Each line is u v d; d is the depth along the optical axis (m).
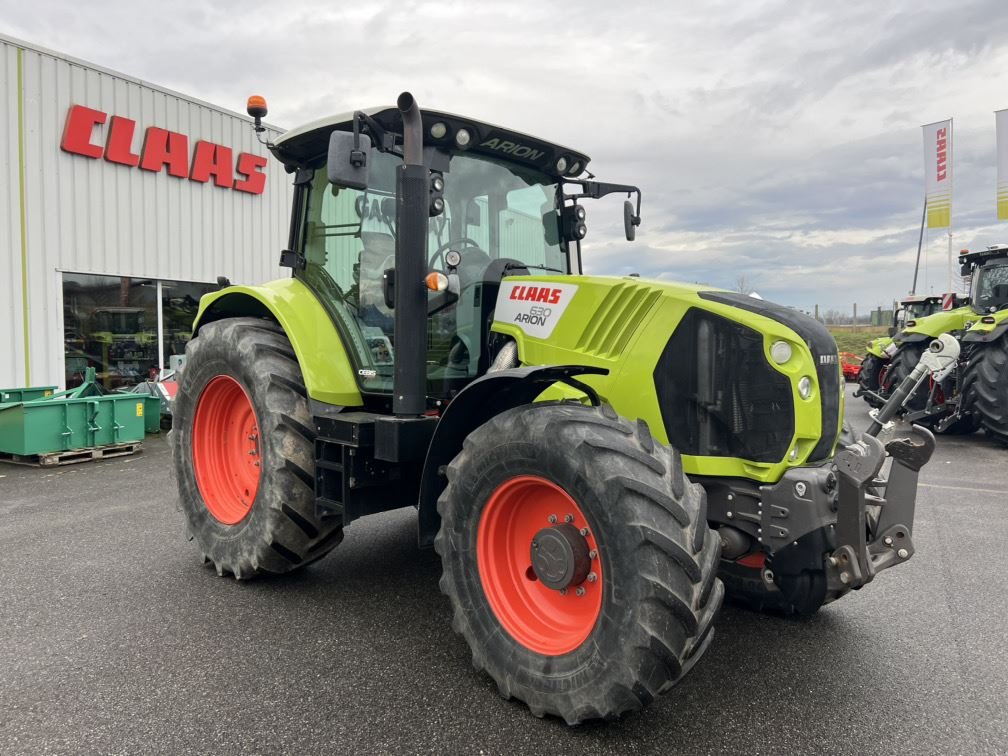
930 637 3.09
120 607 3.34
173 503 5.43
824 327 2.76
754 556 2.99
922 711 2.46
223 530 3.76
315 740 2.24
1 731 2.28
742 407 2.66
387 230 3.51
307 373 3.42
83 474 6.58
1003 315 8.02
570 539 2.39
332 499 3.38
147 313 10.21
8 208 8.49
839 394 2.77
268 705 2.45
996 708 2.48
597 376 2.87
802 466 2.58
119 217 9.71
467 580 2.63
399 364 2.99
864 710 2.47
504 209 3.66
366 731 2.30
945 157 19.59
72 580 3.70
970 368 8.04
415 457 3.00
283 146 3.75
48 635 3.01
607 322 2.90
